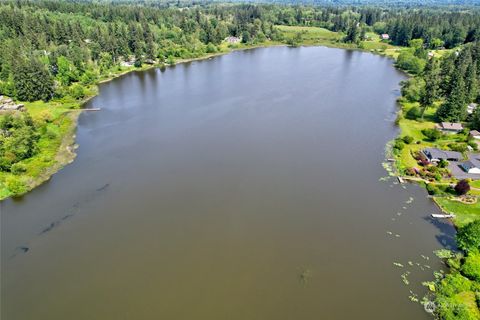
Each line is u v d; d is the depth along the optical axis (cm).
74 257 6425
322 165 9319
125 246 6650
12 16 19400
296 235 6875
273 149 10150
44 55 17625
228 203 7800
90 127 11769
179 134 11144
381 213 7506
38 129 10900
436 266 6131
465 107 11575
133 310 5400
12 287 5862
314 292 5666
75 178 8806
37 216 7506
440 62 16975
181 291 5697
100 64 18312
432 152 9594
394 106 13512
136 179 8725
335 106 13500
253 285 5794
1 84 13900
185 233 6938
